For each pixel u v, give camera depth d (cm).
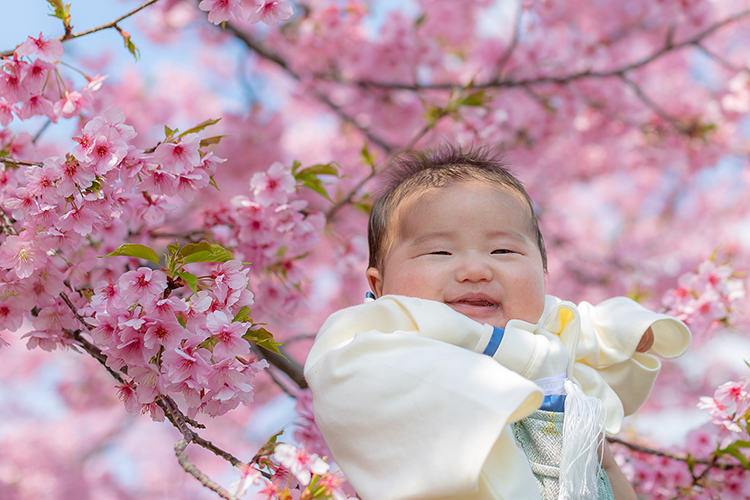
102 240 232
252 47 477
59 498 679
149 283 149
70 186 156
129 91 649
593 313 199
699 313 272
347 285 638
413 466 124
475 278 165
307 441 235
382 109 549
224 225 269
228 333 149
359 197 338
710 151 584
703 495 234
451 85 490
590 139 605
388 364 137
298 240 263
